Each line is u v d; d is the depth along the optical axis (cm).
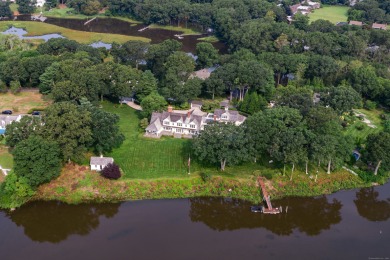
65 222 11850
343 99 17288
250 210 12512
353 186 13588
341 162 13475
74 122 12975
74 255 10669
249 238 11512
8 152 14225
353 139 14138
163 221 11975
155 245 11075
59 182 12912
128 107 18438
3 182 12369
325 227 12025
